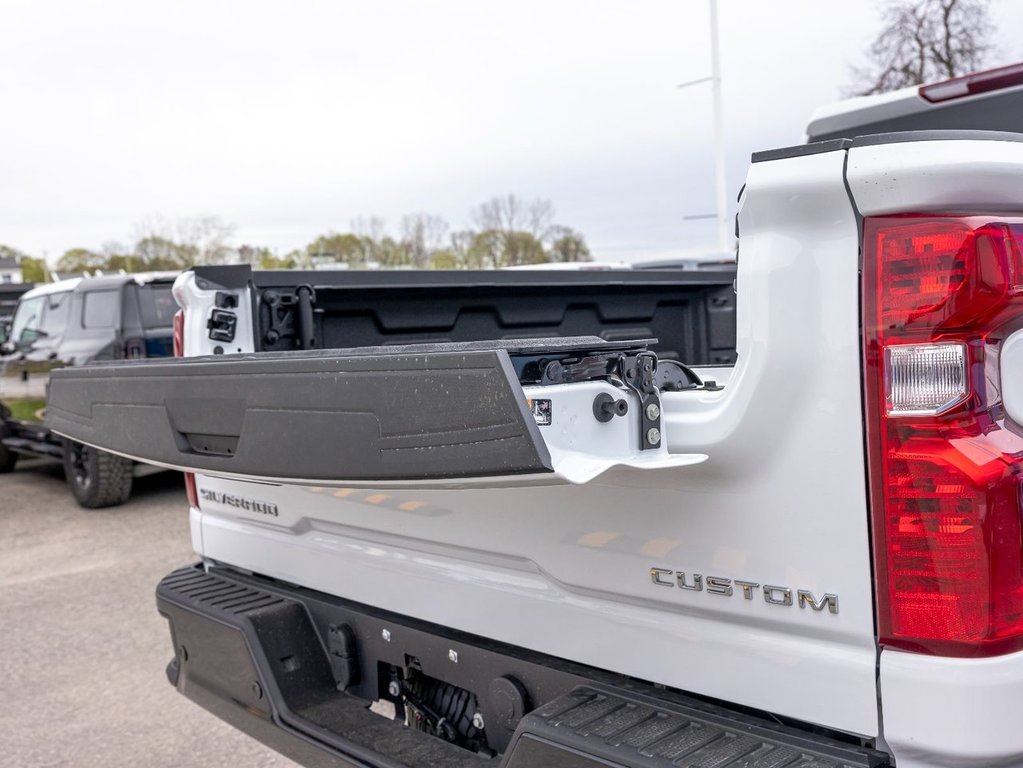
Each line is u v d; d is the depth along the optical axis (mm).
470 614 2182
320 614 2592
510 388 1425
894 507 1476
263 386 1819
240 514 2832
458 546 2152
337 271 2916
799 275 1534
